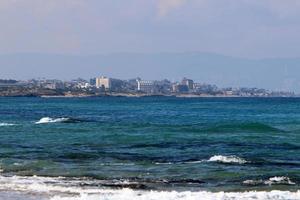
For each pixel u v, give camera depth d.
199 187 32.81
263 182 34.34
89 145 57.72
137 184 33.31
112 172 38.06
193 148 55.03
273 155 49.06
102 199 28.11
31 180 34.44
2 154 48.66
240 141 62.81
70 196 29.19
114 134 70.62
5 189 31.16
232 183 34.25
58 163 42.47
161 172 38.22
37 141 62.00
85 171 38.41
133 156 47.88
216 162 42.81
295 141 63.19
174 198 28.31
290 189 32.09
